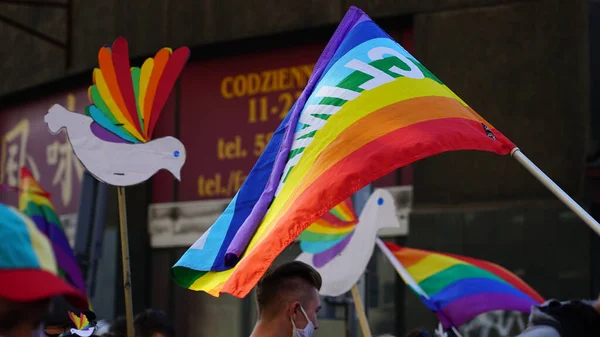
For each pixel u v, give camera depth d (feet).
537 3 58.85
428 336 30.86
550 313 13.70
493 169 59.31
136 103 21.39
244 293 16.72
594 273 56.90
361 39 19.72
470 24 60.80
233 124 72.59
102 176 20.71
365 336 26.81
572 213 56.34
